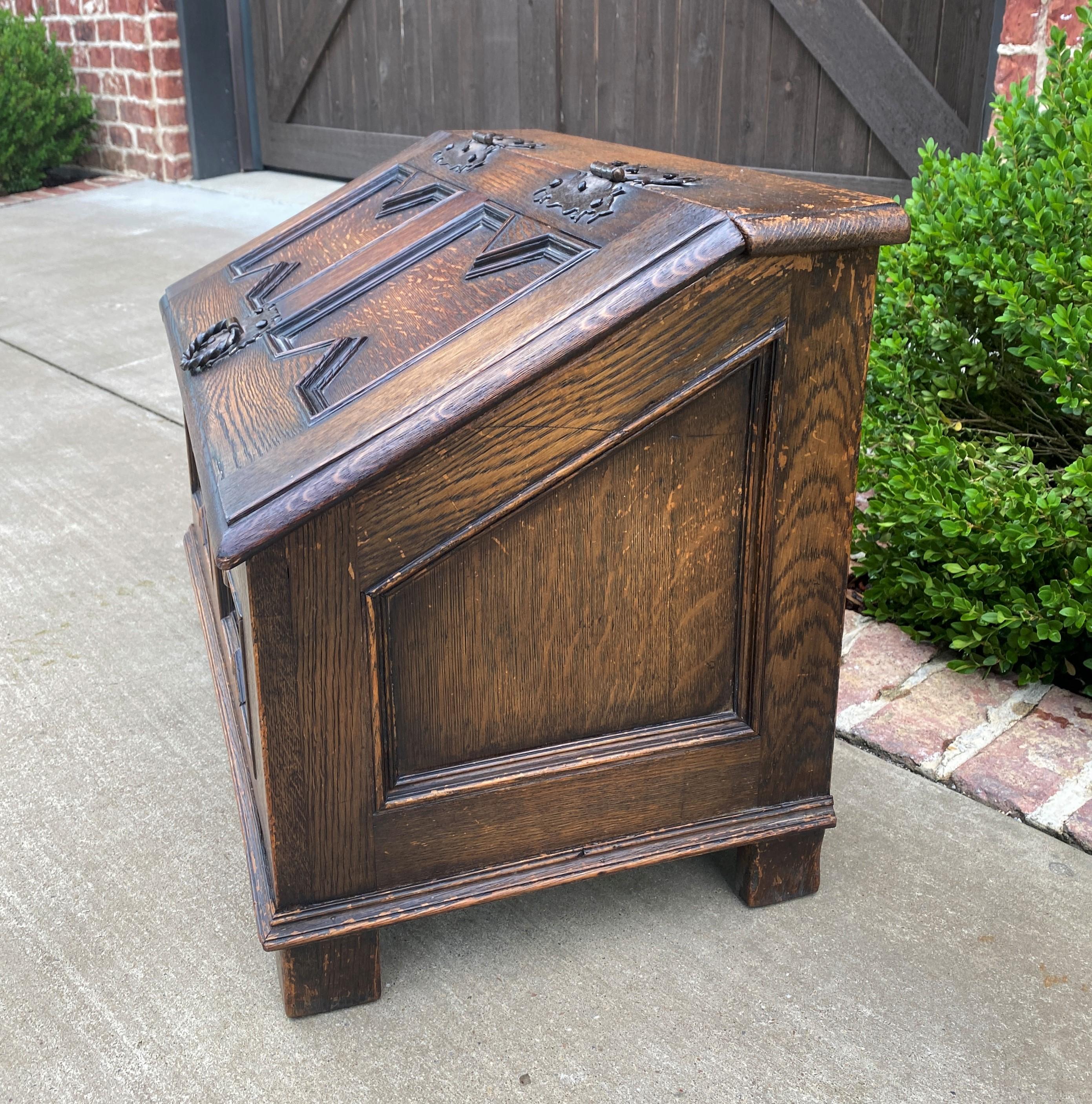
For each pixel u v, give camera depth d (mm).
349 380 1448
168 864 1792
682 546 1463
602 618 1464
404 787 1452
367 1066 1437
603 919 1683
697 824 1607
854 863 1790
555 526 1393
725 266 1309
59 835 1854
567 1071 1423
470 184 1875
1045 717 2107
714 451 1427
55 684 2275
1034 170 2234
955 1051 1447
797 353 1388
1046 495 2094
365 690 1371
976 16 3602
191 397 1663
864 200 1375
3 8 7191
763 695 1560
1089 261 1987
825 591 1537
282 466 1291
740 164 4469
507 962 1603
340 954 1482
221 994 1549
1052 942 1626
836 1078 1408
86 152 7312
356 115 6230
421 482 1303
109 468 3266
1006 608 2125
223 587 1953
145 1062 1439
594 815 1551
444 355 1362
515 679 1458
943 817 1894
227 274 2119
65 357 4141
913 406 2328
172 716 2176
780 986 1554
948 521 2090
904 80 3846
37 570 2711
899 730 2084
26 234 5773
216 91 6727
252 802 1643
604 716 1522
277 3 6383
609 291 1303
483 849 1513
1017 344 2273
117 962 1599
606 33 4766
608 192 1502
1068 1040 1463
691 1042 1465
